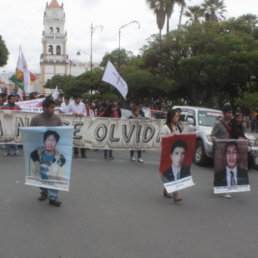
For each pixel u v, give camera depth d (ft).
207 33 88.48
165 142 21.27
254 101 74.23
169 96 125.59
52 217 17.83
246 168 23.75
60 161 19.88
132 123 37.78
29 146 19.93
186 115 41.01
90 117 37.60
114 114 43.68
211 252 14.20
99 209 19.53
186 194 23.98
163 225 17.29
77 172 29.78
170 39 93.04
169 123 22.68
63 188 19.88
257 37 110.42
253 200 23.08
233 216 19.27
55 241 14.79
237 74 87.04
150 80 111.75
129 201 21.43
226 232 16.63
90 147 37.83
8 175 27.14
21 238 14.98
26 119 37.27
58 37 353.10
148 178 28.60
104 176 28.58
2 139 36.58
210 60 81.51
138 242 14.98
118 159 38.65
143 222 17.62
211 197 23.45
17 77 49.73
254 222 18.34
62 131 19.92
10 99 38.24
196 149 37.35
